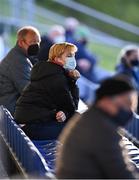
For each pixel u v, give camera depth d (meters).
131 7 58.91
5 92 14.67
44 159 12.02
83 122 8.54
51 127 13.51
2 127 14.44
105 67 38.38
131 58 18.53
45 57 16.70
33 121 13.39
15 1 36.59
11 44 30.28
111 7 58.88
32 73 13.55
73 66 13.55
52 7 53.59
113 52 39.84
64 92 13.32
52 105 13.43
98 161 8.48
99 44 40.03
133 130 15.27
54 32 25.06
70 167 8.57
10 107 14.58
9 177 12.91
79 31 27.03
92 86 21.78
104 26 52.69
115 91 8.50
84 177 8.53
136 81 18.61
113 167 8.48
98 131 8.44
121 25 37.84
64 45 13.52
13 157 12.82
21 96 13.62
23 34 14.59
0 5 37.72
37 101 13.39
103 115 8.55
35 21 39.94
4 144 14.01
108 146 8.43
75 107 13.64
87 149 8.45
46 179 9.98
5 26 33.28
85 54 24.38
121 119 8.65
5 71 14.66
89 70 24.45
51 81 13.30
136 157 12.85
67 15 53.44
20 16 36.75
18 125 13.27
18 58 14.59
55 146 13.16
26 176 11.12
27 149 11.42
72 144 8.54
